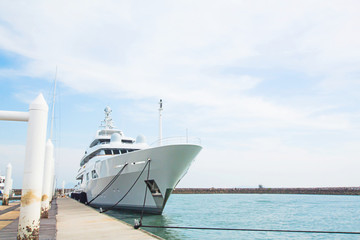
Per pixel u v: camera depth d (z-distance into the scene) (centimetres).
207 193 11912
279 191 10850
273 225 2336
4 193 2933
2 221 1565
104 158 2634
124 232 1204
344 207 4247
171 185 1973
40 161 741
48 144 1775
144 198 2041
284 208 4081
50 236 1098
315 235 1892
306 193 9925
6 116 735
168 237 1652
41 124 749
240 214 3191
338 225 2378
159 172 1936
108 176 2367
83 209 2409
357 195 8419
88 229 1294
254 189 11544
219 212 3419
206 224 2286
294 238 1780
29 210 716
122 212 2353
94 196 2828
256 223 2436
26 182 723
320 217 2938
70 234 1170
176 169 1912
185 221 2456
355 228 2231
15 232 1155
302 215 3123
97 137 2988
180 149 1845
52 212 2111
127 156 2105
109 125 3528
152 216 2134
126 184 2183
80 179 4628
